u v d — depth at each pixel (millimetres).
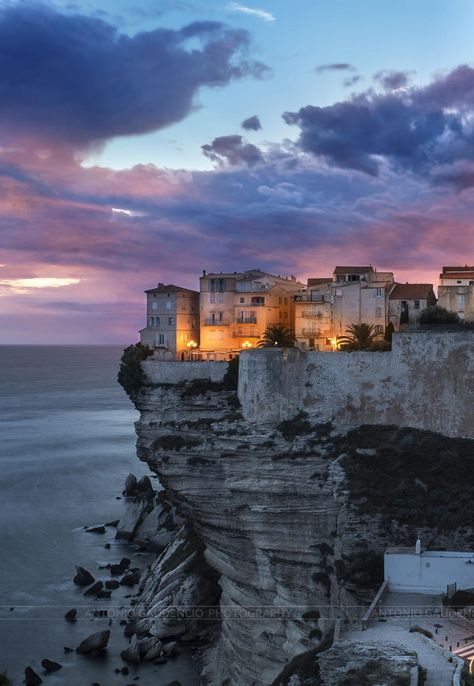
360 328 83000
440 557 47375
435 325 81250
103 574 79062
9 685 56469
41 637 65062
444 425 62000
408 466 58906
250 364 65938
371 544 53656
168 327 102250
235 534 64062
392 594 47125
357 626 42969
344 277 97312
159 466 70000
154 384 75625
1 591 74125
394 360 63812
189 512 69812
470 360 61219
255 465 63125
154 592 70000
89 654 62406
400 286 94188
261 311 98938
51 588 75062
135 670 60250
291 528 59250
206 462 66688
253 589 61844
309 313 96062
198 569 70062
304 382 66000
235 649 60438
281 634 57438
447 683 34375
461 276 93062
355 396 64750
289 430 64062
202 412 71562
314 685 36469
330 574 56062
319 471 60188
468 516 53188
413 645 38938
